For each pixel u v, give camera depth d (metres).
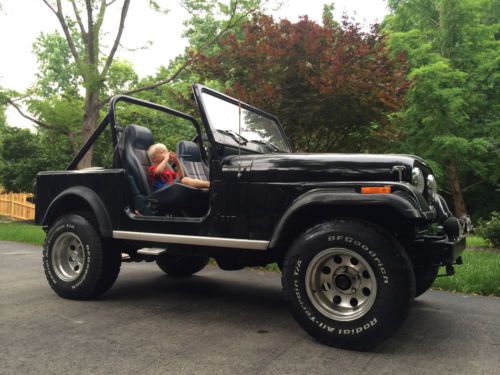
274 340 3.10
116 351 2.82
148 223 3.82
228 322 3.55
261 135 4.43
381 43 7.68
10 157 15.74
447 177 15.09
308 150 8.12
